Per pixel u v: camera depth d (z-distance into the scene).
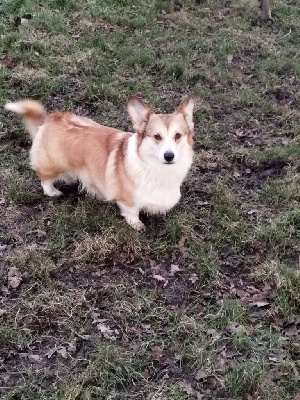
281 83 3.18
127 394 1.86
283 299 2.08
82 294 2.08
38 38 3.31
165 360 1.94
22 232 2.31
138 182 2.23
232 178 2.58
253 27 3.68
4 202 2.43
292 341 1.98
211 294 2.12
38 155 2.40
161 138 2.14
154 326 2.02
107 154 2.30
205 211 2.40
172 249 2.26
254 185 2.55
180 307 2.08
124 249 2.24
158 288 2.13
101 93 2.98
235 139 2.79
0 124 2.76
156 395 1.84
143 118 2.18
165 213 2.38
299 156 2.66
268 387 1.86
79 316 2.04
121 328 2.01
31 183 2.53
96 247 2.22
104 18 3.59
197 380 1.89
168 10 3.77
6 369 1.91
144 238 2.29
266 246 2.28
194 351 1.94
